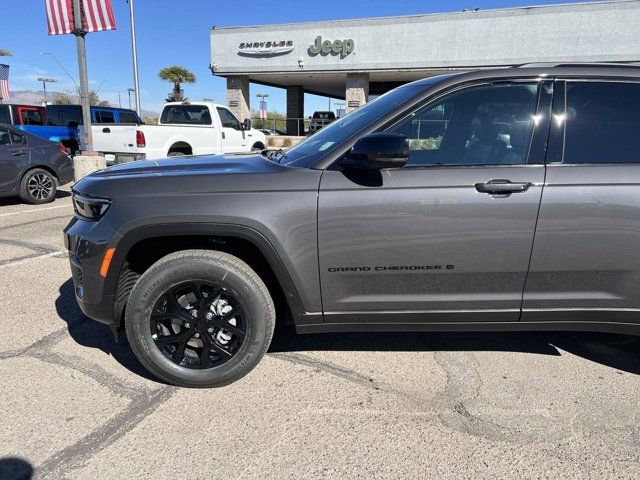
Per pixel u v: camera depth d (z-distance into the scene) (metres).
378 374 2.96
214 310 2.70
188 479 2.10
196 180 2.59
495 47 20.39
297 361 3.11
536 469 2.18
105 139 10.98
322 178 2.56
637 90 2.67
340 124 3.15
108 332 3.46
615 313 2.69
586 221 2.53
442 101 2.68
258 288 2.62
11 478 2.08
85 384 2.79
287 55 23.44
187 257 2.58
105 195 2.61
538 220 2.54
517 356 3.21
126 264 2.70
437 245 2.57
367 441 2.35
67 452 2.24
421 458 2.24
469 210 2.53
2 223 6.89
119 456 2.22
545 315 2.71
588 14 18.84
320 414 2.55
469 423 2.49
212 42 24.36
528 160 2.59
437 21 20.91
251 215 2.51
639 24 18.31
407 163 2.63
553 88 2.66
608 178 2.54
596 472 2.16
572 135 2.62
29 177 8.38
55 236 6.13
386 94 3.19
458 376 2.94
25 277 4.55
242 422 2.48
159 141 10.82
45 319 3.65
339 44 22.48
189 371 2.72
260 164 2.84
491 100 2.67
